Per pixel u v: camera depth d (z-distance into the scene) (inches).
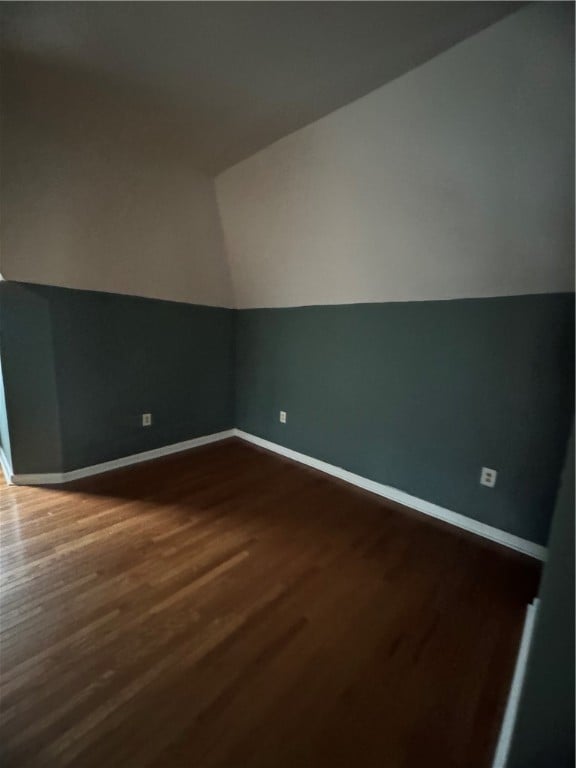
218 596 66.7
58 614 60.9
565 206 63.0
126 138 78.5
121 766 41.0
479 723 47.0
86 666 52.2
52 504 96.2
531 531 82.7
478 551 83.8
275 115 71.7
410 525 93.7
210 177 98.2
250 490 109.3
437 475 97.3
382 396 106.7
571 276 72.3
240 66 58.3
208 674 51.9
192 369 137.8
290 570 74.7
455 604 67.3
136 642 56.4
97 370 113.0
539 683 33.3
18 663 52.2
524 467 83.0
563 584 31.3
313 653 56.1
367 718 47.1
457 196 71.4
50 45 54.2
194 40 52.6
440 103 60.6
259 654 55.4
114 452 120.4
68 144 75.4
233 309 147.5
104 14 48.1
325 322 118.2
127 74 60.4
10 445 103.2
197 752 42.6
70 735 43.7
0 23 49.9
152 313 123.2
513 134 58.8
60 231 90.1
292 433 133.8
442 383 94.2
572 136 54.9
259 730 45.2
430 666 54.6
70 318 105.7
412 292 95.2
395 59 56.2
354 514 98.1
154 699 48.1
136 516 92.4
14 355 99.3
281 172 87.9
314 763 42.1
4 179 75.7
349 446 116.5
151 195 94.3
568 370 75.8
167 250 110.2
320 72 59.3
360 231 90.0
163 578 70.6
